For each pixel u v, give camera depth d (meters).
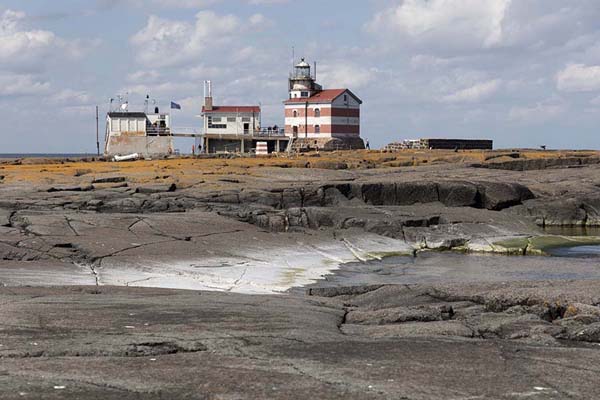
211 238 48.38
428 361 17.39
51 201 59.72
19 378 15.32
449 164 96.12
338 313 24.84
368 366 16.80
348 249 51.50
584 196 70.62
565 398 14.69
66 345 18.50
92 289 28.92
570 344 20.45
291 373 15.99
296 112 145.75
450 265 48.03
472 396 14.62
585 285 28.05
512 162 98.69
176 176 72.56
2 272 35.81
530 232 59.25
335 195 66.50
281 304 25.91
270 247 48.53
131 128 137.75
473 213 61.38
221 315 22.98
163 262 41.22
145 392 14.48
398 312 24.39
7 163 100.56
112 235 46.19
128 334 19.91
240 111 143.75
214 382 15.18
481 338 21.09
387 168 91.38
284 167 87.25
